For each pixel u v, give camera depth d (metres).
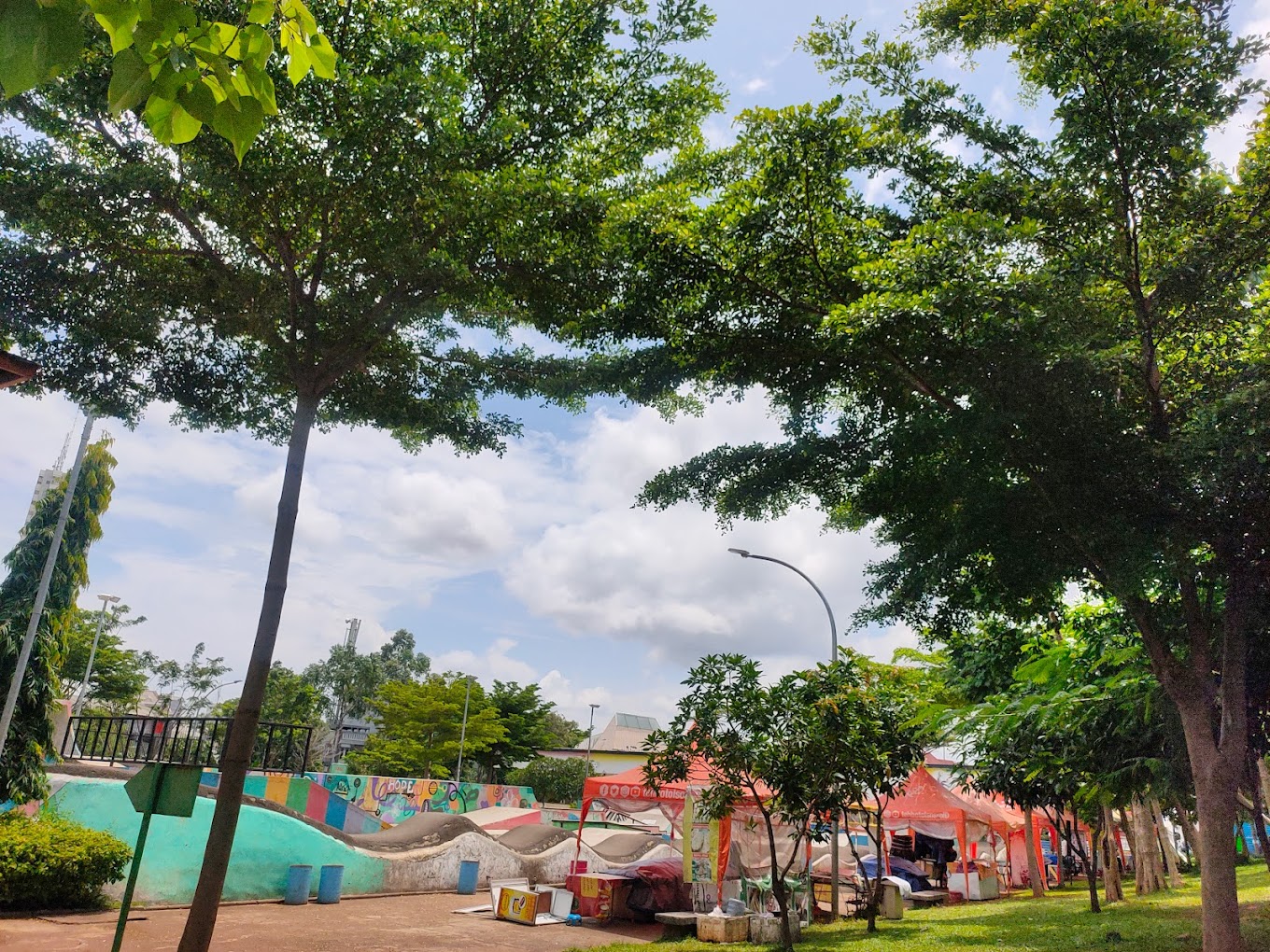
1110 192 9.57
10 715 16.30
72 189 8.87
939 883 28.50
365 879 19.80
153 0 2.39
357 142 9.34
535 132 11.46
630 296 11.21
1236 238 9.34
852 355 10.22
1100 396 9.05
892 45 11.01
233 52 2.59
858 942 14.58
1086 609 13.93
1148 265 10.32
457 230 10.20
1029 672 14.20
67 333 10.27
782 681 12.46
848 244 11.08
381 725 62.31
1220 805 9.09
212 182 9.23
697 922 15.84
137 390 11.30
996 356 8.92
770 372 11.65
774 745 12.02
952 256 9.42
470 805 35.88
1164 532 8.81
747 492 11.64
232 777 9.22
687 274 11.08
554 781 57.56
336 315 11.34
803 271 11.23
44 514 19.30
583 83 11.59
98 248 9.85
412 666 80.94
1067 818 31.84
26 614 18.00
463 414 13.34
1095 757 16.06
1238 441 8.11
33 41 2.14
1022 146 10.95
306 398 10.89
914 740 15.09
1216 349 10.76
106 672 45.34
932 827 26.03
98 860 14.44
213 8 6.53
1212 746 9.38
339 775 30.30
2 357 5.75
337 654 79.62
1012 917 18.64
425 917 17.09
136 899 15.32
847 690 12.89
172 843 16.12
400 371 12.82
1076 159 9.71
